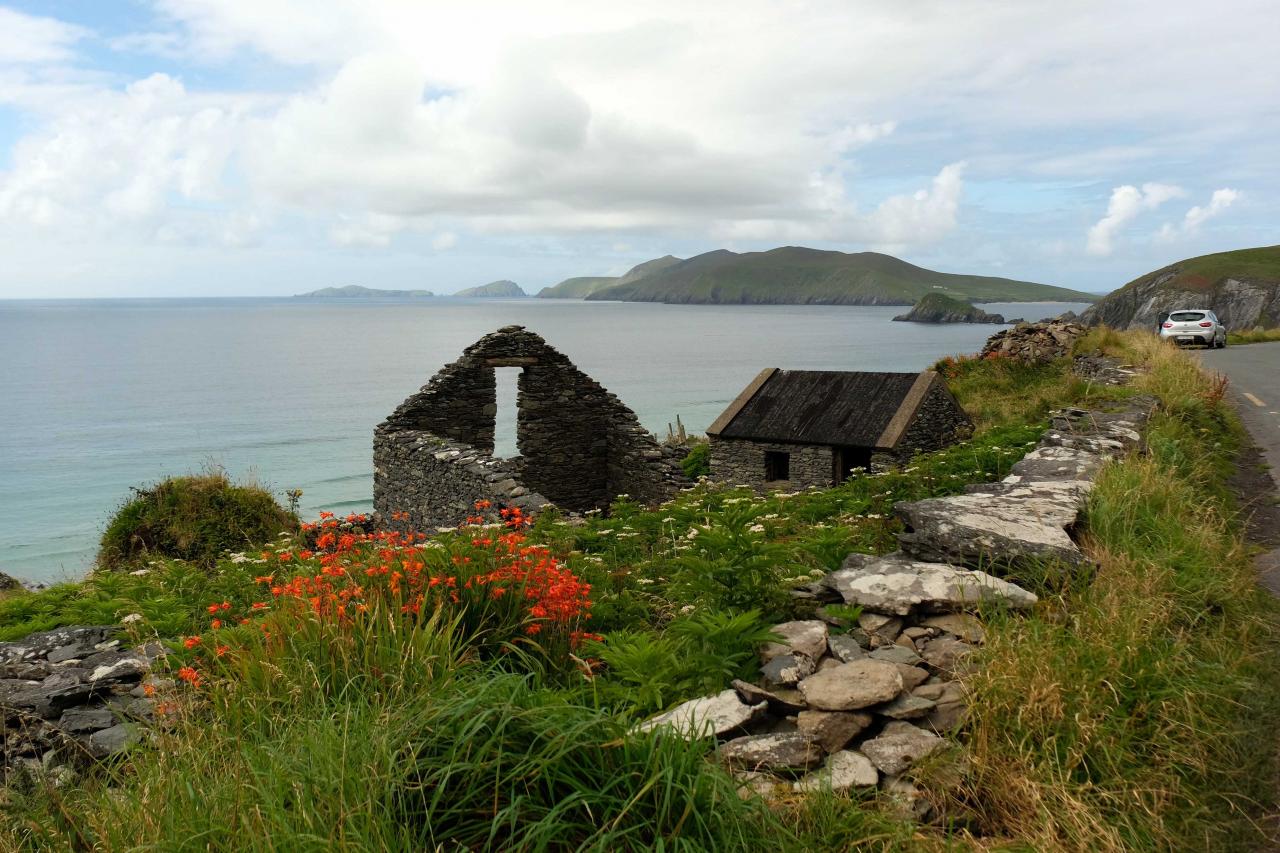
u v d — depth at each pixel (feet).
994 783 13.10
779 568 23.29
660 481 67.67
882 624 18.90
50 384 461.78
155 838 11.10
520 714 12.76
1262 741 14.74
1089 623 17.02
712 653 17.28
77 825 12.92
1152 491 26.76
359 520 54.85
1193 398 49.55
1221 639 17.95
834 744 14.24
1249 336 135.54
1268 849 12.29
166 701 16.15
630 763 12.12
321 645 16.65
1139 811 12.85
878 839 11.70
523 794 11.83
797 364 519.60
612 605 22.76
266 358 637.30
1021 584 20.12
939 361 100.89
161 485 59.16
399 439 61.87
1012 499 25.45
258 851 10.29
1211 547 22.90
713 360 567.18
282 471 228.84
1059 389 71.36
